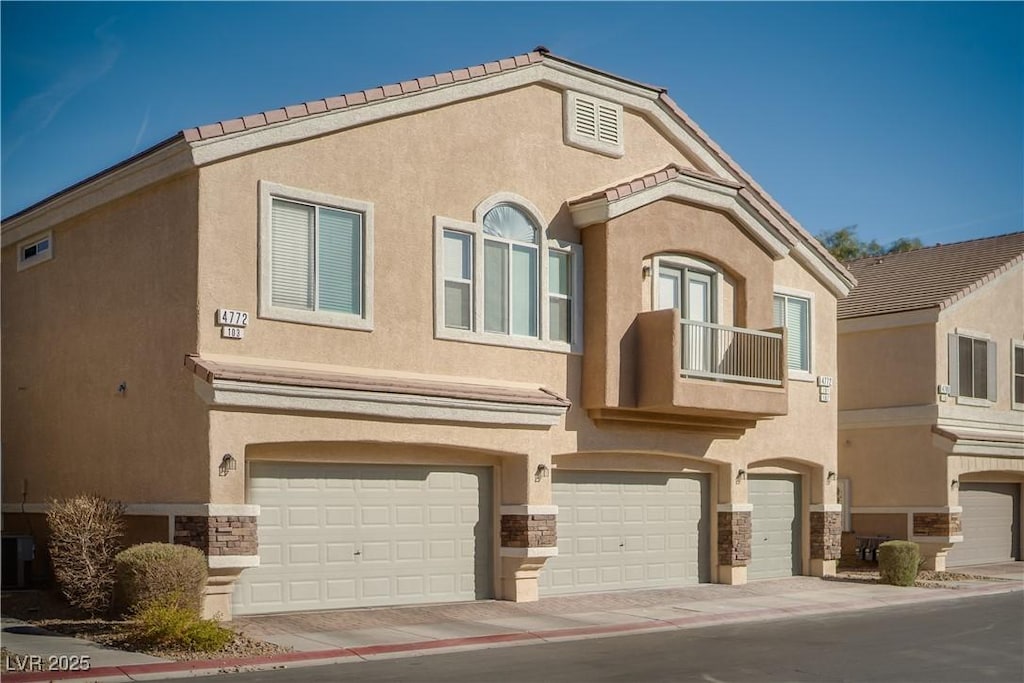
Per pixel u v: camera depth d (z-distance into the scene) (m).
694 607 20.17
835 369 26.53
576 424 20.86
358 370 17.97
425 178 19.05
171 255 16.98
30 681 12.20
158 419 16.95
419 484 18.89
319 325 17.58
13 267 21.06
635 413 21.45
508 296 20.09
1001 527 32.09
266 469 17.11
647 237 21.45
